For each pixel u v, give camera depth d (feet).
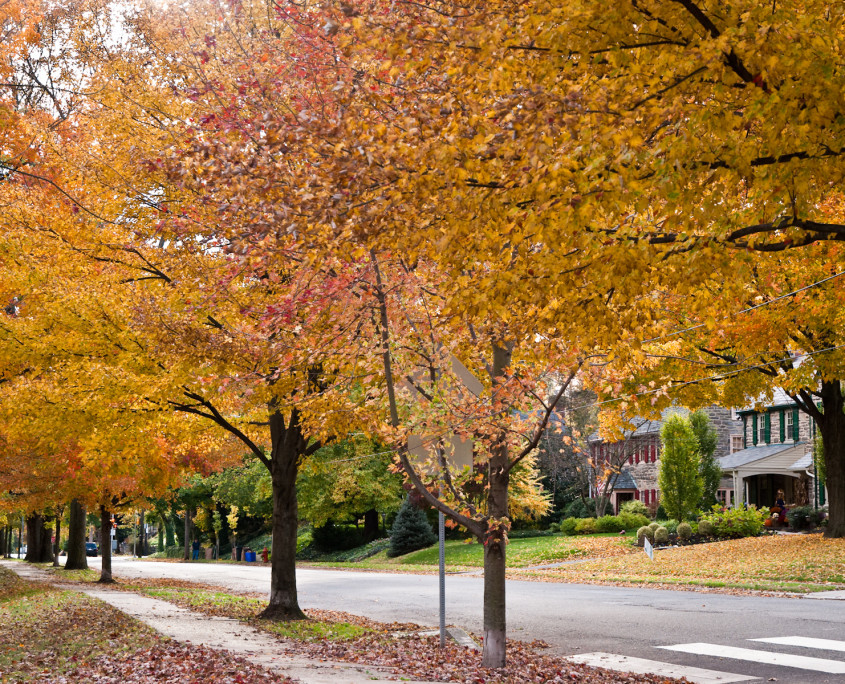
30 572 119.75
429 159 19.34
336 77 24.68
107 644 35.42
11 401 41.34
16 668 29.78
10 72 41.70
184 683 25.16
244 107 28.94
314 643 39.93
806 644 38.24
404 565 134.51
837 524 89.86
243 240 23.89
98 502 93.09
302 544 190.60
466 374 32.68
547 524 172.76
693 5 17.98
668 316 33.91
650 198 19.30
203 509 219.61
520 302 24.44
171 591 78.48
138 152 33.96
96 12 47.37
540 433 32.35
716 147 18.69
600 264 20.18
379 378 33.40
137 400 42.78
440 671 30.96
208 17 40.19
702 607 55.62
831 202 37.01
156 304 41.11
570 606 58.85
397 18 20.13
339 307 29.81
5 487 76.64
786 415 143.13
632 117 17.97
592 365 31.76
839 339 66.44
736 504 137.39
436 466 32.27
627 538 126.93
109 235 42.75
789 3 17.87
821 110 17.62
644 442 168.14
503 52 18.81
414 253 22.82
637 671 32.89
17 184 43.60
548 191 18.03
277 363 39.17
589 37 18.78
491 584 32.96
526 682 29.35
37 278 42.34
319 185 21.26
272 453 55.06
